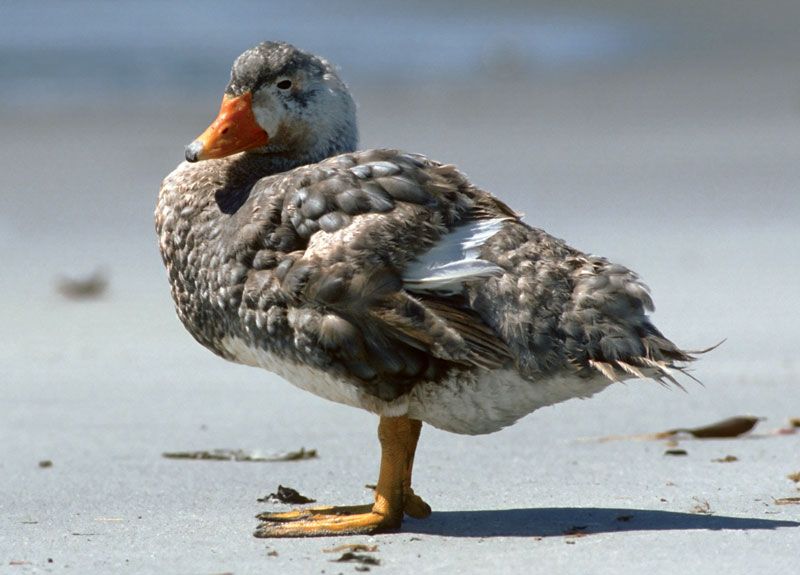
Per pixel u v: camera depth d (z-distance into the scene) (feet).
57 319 56.03
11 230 71.77
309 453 37.09
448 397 27.58
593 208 74.90
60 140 97.76
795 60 138.21
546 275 27.02
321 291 27.14
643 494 31.78
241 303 28.63
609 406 42.55
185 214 30.50
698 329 51.42
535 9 185.06
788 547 26.32
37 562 26.55
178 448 38.29
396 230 27.40
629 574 24.70
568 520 29.25
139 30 161.17
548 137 97.71
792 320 52.90
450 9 186.09
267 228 28.32
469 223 28.02
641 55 143.64
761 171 84.28
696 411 41.55
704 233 68.59
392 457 28.91
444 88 123.13
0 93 117.91
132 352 51.03
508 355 26.81
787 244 66.23
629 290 26.96
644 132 99.14
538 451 37.01
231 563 26.25
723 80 125.08
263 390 46.01
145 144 96.68
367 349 27.25
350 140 33.32
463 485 33.24
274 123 32.14
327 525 28.40
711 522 28.58
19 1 181.47
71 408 43.19
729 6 179.93
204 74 129.59
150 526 29.60
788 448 36.65
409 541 27.78
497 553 26.55
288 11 183.73
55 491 33.22
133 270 64.69
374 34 162.50
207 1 190.90
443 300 27.25
